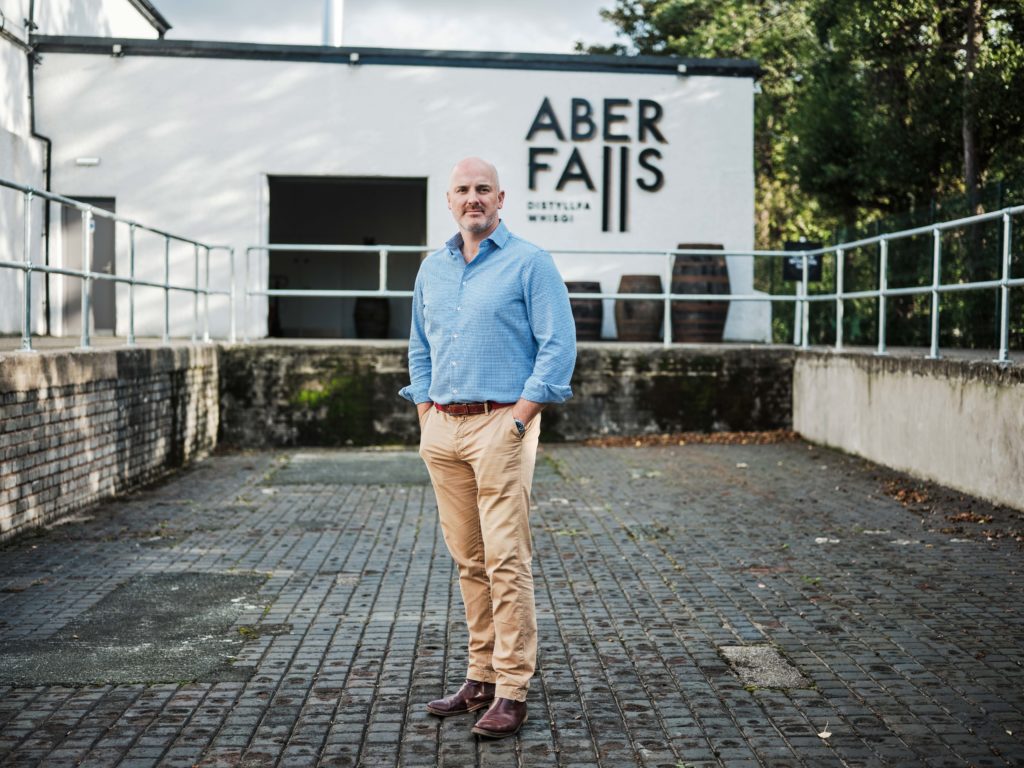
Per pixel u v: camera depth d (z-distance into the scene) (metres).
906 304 13.77
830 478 9.52
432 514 8.06
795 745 3.59
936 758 3.47
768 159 30.12
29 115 15.51
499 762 3.47
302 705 3.98
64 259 15.89
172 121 16.02
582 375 12.62
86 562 6.33
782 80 29.02
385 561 6.44
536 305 3.75
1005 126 14.88
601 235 16.66
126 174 15.95
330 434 12.36
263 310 16.22
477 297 3.78
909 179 16.47
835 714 3.88
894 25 15.55
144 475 9.54
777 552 6.61
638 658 4.54
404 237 21.27
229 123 16.11
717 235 16.78
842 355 11.11
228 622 5.08
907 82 16.42
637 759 3.49
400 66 16.31
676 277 16.06
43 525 7.36
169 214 16.03
